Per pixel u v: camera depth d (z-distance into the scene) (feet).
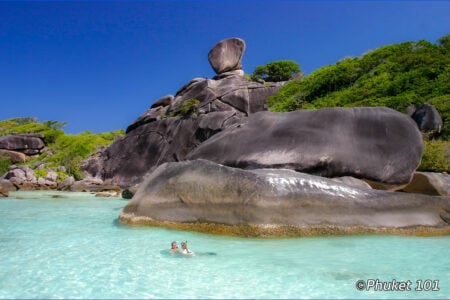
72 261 25.49
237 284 20.94
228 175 34.96
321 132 48.96
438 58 80.18
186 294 19.45
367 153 46.19
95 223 41.06
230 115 98.63
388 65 86.74
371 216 33.24
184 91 121.29
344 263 24.82
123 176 112.06
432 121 59.31
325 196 33.53
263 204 32.63
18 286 20.67
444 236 32.65
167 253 27.45
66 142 152.46
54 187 115.24
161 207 37.14
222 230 32.99
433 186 45.62
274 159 47.26
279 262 25.00
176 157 102.37
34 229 37.55
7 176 119.34
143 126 117.70
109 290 20.04
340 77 93.09
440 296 19.52
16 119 211.20
